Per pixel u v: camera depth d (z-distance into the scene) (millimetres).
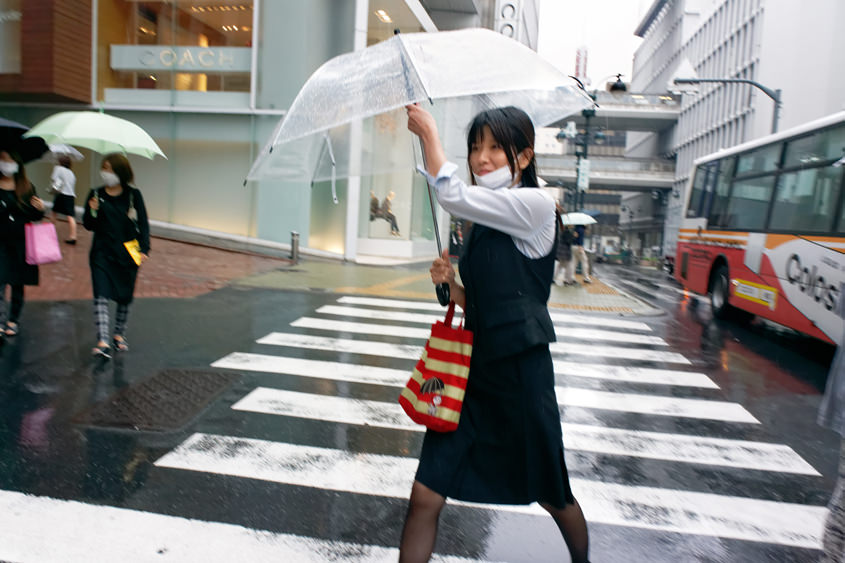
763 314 8953
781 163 8773
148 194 16938
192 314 7930
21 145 6246
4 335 5988
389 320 8414
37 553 2496
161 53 16641
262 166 2670
